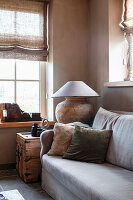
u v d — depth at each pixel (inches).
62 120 133.5
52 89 149.9
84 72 156.7
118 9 135.6
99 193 69.1
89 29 154.9
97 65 146.1
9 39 144.0
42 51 152.2
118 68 135.8
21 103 154.0
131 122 95.2
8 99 150.9
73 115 131.0
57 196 98.9
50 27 152.3
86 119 132.7
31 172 121.7
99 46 143.6
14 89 152.0
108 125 106.7
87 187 74.4
